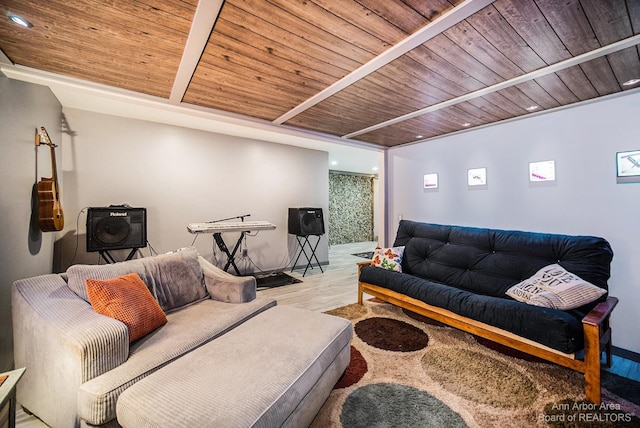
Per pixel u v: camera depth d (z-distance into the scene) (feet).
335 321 5.68
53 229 7.68
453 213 11.43
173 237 12.42
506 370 6.07
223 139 13.78
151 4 4.21
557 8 4.19
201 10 4.31
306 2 4.16
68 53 5.63
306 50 5.47
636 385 5.69
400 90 7.29
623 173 7.27
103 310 4.76
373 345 7.20
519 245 8.02
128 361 4.27
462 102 8.05
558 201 8.48
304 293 11.84
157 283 6.46
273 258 15.57
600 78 6.47
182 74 6.44
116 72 6.44
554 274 6.66
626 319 7.22
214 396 3.41
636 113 7.06
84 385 3.75
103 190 10.82
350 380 5.73
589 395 5.08
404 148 13.47
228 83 6.95
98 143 10.71
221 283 7.16
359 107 8.55
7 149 5.94
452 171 11.48
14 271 6.15
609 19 4.42
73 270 5.39
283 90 7.36
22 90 6.63
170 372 3.89
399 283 8.55
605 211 7.59
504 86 6.92
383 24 4.66
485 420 4.67
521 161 9.35
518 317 5.80
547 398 5.19
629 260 7.20
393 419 4.69
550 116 8.66
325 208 17.80
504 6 4.14
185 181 12.71
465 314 6.75
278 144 15.71
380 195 14.30
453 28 4.69
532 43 5.11
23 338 4.72
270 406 3.37
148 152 11.78
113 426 3.73
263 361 4.17
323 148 17.03
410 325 8.44
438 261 9.39
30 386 4.60
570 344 5.11
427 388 5.48
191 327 5.45
